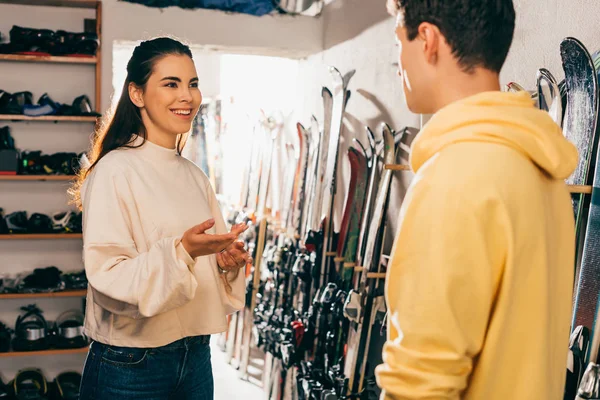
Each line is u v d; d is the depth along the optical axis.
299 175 4.05
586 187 1.64
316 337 3.37
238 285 2.08
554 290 0.96
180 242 1.65
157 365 1.83
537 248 0.89
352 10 3.83
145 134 1.94
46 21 4.05
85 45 3.88
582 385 1.48
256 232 4.62
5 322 4.10
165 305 1.64
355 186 3.19
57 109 3.90
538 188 0.90
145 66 1.88
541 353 0.90
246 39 4.19
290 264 3.92
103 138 1.98
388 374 0.88
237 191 6.27
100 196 1.78
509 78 2.36
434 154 0.92
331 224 3.39
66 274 4.02
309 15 4.30
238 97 6.47
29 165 3.89
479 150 0.88
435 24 0.95
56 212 4.16
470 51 0.95
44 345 3.82
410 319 0.86
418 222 0.87
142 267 1.65
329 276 3.54
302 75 4.70
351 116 3.89
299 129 3.99
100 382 1.83
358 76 3.76
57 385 3.84
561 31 2.04
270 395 3.89
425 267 0.85
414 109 1.05
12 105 3.80
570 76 1.74
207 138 7.58
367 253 2.68
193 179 2.06
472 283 0.85
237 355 4.79
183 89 1.90
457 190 0.85
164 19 4.04
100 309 1.83
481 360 0.90
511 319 0.89
